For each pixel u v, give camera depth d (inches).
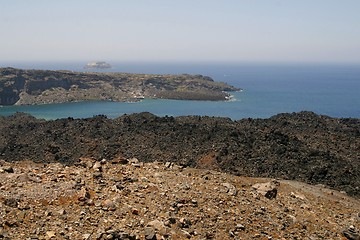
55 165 1024.9
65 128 3809.1
